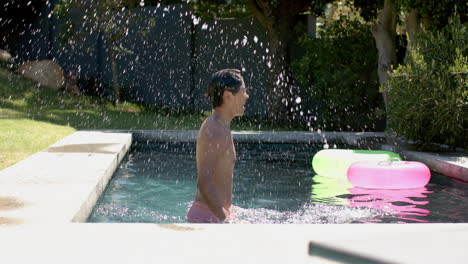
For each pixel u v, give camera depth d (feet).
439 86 20.42
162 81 46.68
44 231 6.71
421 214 10.96
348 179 14.87
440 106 20.39
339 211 11.16
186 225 6.95
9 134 24.03
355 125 37.11
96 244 6.13
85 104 41.78
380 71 31.40
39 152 17.70
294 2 41.06
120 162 19.02
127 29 43.01
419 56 21.15
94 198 11.19
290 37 42.86
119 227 6.89
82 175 12.62
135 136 27.45
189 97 45.70
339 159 16.24
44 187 10.93
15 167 14.02
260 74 43.88
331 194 13.35
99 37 47.91
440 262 5.37
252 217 10.05
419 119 21.35
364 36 36.63
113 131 27.48
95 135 24.59
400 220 10.36
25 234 6.57
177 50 45.96
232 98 8.69
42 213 8.44
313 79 38.68
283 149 24.84
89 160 15.60
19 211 8.59
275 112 41.75
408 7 27.66
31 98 39.88
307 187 14.48
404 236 6.37
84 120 33.88
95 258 5.61
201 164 8.43
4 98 37.99
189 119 39.11
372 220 10.33
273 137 27.73
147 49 47.06
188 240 6.26
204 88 45.91
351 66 36.73
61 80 46.26
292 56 42.98
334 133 28.84
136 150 23.59
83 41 47.14
